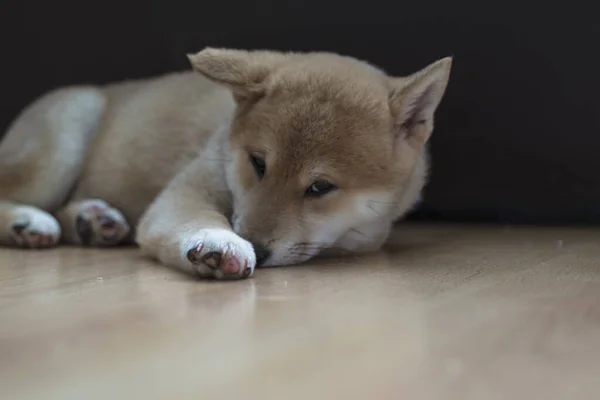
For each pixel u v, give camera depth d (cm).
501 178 71
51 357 33
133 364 32
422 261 52
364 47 71
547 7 66
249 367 32
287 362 32
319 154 50
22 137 66
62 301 42
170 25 75
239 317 38
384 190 53
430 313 38
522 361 32
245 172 52
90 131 67
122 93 68
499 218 72
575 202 69
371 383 30
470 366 32
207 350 34
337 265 51
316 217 51
